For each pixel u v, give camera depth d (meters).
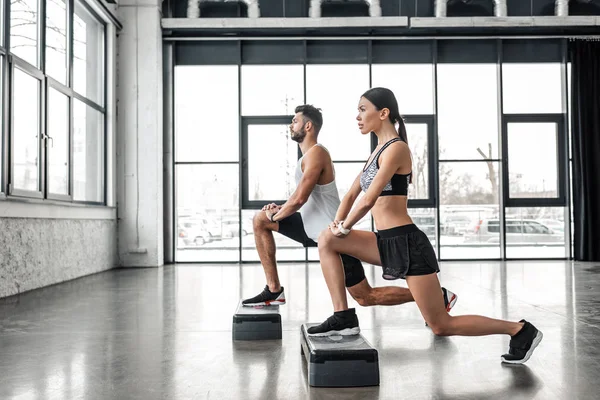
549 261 9.27
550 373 2.44
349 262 2.92
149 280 6.68
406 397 2.11
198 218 9.43
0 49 5.15
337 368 2.26
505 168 9.57
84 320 3.96
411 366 2.59
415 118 9.60
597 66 9.47
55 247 6.43
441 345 3.04
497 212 9.59
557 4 9.30
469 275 6.92
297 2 9.40
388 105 2.42
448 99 9.65
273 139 9.51
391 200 2.38
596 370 2.48
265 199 9.46
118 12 8.92
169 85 9.34
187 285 6.12
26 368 2.62
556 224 9.63
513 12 9.52
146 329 3.61
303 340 2.67
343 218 2.59
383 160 2.36
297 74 9.55
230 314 4.20
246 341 3.20
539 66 9.70
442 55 9.64
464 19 9.10
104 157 8.59
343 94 9.58
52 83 6.39
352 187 2.61
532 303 4.55
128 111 8.91
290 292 5.31
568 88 9.60
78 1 7.41
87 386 2.31
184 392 2.21
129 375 2.47
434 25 9.12
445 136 9.63
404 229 2.37
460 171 9.63
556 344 3.03
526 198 9.64
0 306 4.65
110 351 2.97
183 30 9.22
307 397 2.12
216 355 2.85
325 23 9.07
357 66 9.60
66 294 5.43
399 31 9.35
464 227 9.57
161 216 9.06
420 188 9.59
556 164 9.66
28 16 5.88
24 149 5.75
